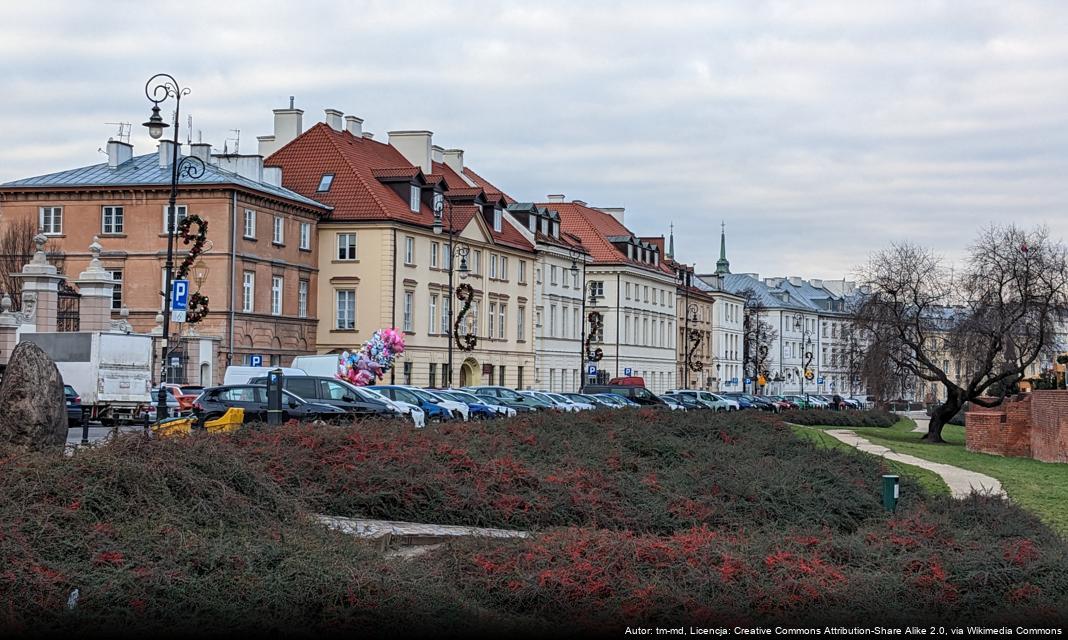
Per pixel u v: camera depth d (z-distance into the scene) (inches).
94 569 466.0
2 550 462.0
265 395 1459.2
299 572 477.4
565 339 3922.2
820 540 613.3
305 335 2815.0
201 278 2383.1
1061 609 530.9
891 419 3036.4
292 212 2748.5
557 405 2297.0
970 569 563.5
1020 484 1247.5
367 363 2111.2
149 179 2588.6
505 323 3462.1
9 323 1972.2
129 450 607.5
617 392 2942.9
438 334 3090.6
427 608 468.8
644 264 4453.7
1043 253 2303.2
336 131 3117.6
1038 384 3009.4
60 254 2576.3
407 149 3425.2
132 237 2556.6
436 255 3093.0
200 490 591.8
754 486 826.8
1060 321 2336.4
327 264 2874.0
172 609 444.5
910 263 2410.2
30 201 2605.8
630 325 4335.6
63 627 422.0
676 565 540.1
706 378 5354.3
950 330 2396.7
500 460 840.9
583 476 828.6
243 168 2755.9
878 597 525.7
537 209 3727.9
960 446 2226.9
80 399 1927.9
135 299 2549.2
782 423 1349.7
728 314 5664.4
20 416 676.1
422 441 873.5
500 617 482.9
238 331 2536.9
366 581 476.1
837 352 2603.3
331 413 1461.6
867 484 889.5
